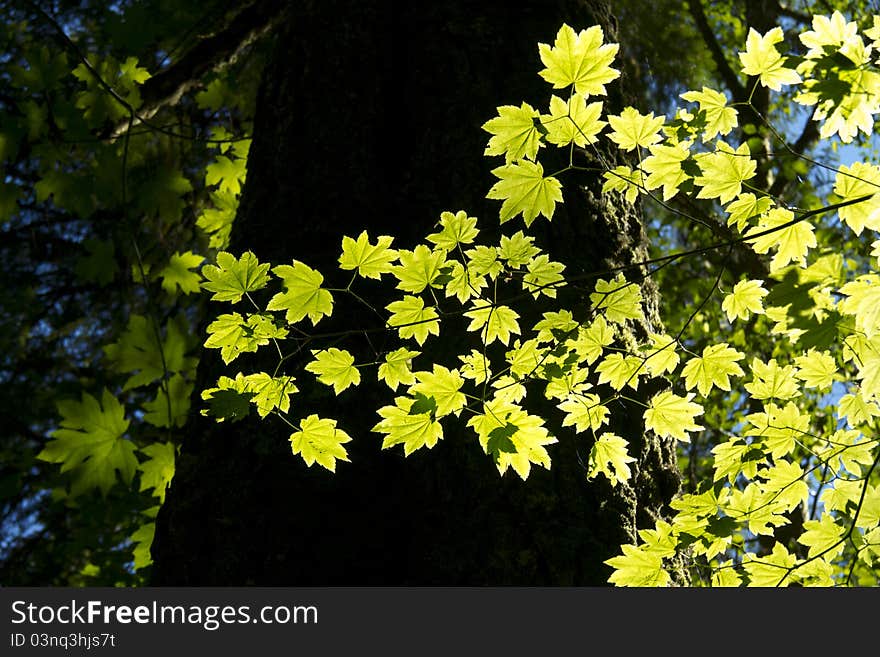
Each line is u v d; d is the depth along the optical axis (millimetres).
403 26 2641
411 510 1920
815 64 1514
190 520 1969
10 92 4230
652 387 2105
